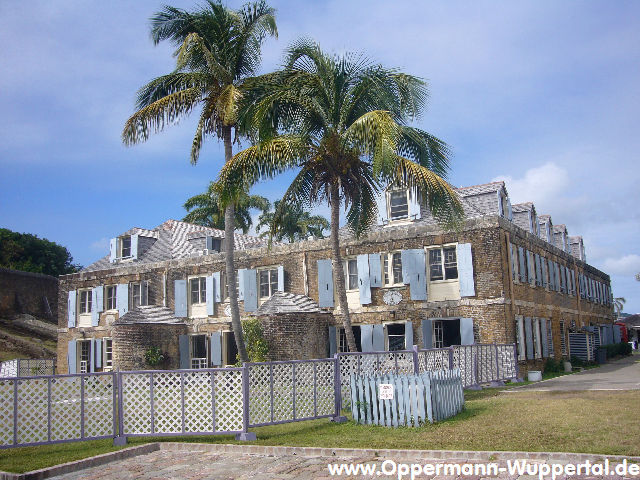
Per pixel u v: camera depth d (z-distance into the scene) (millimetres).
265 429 11977
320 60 18219
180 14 19797
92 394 11359
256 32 20016
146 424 11250
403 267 22062
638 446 8398
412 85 18078
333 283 23781
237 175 17469
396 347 23000
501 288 20266
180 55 18469
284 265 25312
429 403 11180
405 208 23625
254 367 11312
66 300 31906
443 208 17781
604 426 9898
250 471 8672
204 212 45062
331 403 12383
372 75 18016
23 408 10789
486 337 20328
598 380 18859
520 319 21641
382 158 15414
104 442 11500
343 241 23656
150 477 8734
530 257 23922
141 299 29281
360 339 24703
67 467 9484
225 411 11109
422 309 21672
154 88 20406
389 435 10500
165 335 26688
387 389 11555
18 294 41844
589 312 33219
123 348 25734
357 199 19703
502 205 23281
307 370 12148
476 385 17219
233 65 20125
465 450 8734
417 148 18922
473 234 20984
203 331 27031
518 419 11086
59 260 53875
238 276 26406
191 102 19859
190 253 29891
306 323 22750
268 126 17891
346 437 10547
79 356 31125
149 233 31891
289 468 8680
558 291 27219
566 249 32438
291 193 19516
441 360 15586
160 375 11297
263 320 23172
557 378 21062
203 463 9469
